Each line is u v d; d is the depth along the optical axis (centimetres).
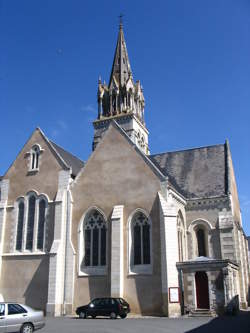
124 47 7288
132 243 3331
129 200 3447
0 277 3672
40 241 3675
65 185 3734
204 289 3070
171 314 2959
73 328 2211
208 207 3784
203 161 4269
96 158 3734
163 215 3219
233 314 2969
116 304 2911
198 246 3759
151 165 3462
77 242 3528
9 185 3994
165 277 3072
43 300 3428
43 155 3959
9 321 1902
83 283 3381
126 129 6344
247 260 4219
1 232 3819
